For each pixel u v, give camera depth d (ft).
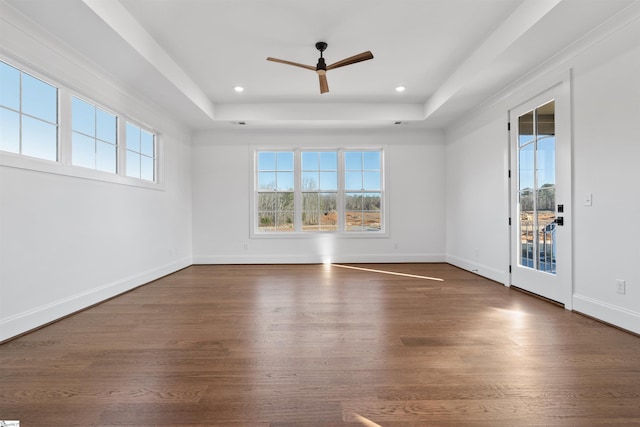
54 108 9.00
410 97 15.92
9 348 6.91
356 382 5.50
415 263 18.63
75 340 7.36
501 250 13.12
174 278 14.53
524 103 11.54
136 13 8.90
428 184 18.84
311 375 5.74
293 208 19.13
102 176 10.68
